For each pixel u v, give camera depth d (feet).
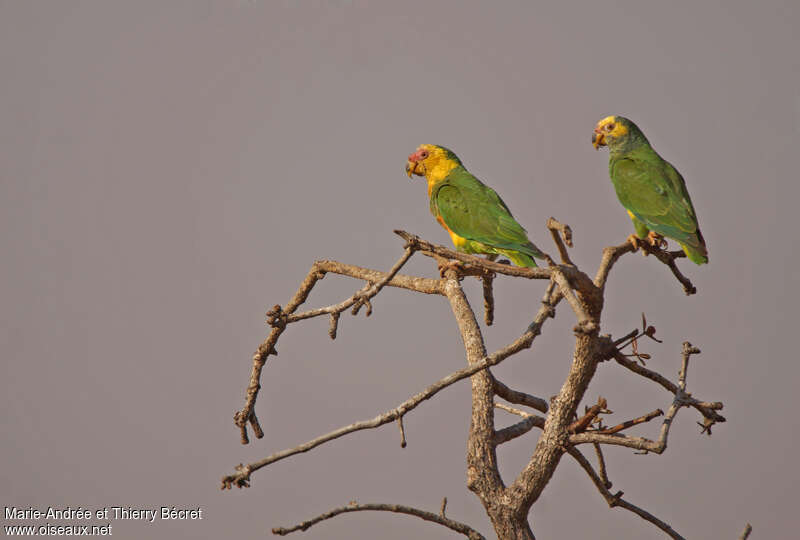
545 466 31.35
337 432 27.32
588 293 29.17
